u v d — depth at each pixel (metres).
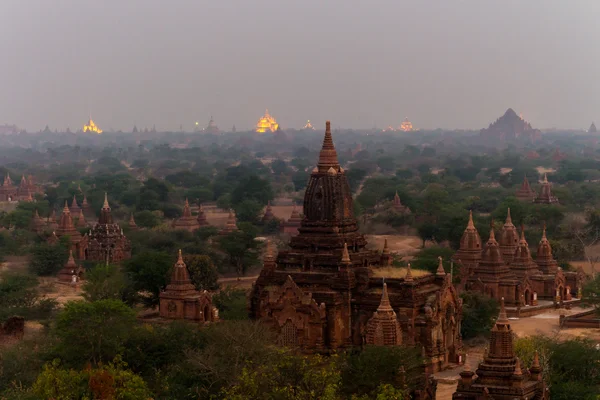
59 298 167.38
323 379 87.88
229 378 95.00
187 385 97.25
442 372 108.19
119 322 107.75
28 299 153.75
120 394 91.00
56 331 108.25
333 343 106.88
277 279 111.31
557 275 164.00
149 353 105.62
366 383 90.00
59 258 197.75
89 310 106.88
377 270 111.69
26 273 188.12
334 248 111.31
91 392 91.25
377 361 91.12
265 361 95.12
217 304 145.25
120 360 98.88
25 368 102.25
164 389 97.12
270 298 109.38
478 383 83.88
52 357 105.25
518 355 102.25
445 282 110.94
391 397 85.62
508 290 156.88
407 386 91.19
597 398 93.62
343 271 108.50
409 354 93.75
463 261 166.88
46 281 188.25
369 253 114.06
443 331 109.94
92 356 105.31
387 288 108.50
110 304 108.69
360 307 107.94
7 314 144.00
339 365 93.44
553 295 163.25
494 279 157.38
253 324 103.94
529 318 152.38
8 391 93.06
